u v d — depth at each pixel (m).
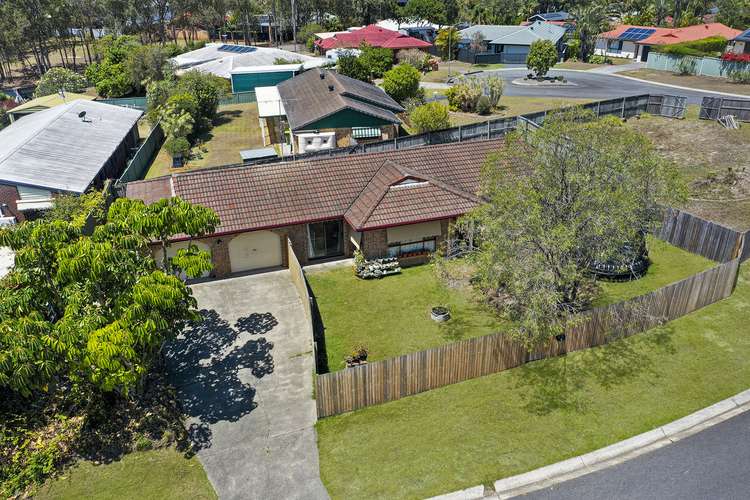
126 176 38.09
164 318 17.27
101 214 28.05
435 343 22.16
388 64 70.81
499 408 18.58
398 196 28.00
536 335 18.69
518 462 16.55
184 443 17.61
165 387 19.81
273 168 30.09
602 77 67.75
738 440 17.17
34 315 16.08
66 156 37.91
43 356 15.29
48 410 18.50
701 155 39.28
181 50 96.94
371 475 16.28
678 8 94.00
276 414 18.77
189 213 19.19
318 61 74.81
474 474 16.19
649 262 27.53
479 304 24.64
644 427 17.73
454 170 31.03
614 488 15.70
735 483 15.71
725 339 21.56
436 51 89.88
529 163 22.47
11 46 94.75
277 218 27.47
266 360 21.45
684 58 66.38
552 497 15.48
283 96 50.22
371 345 22.14
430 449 17.08
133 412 18.55
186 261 18.84
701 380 19.62
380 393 18.81
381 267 27.11
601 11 78.62
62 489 16.06
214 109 56.88
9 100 73.38
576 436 17.45
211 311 24.70
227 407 19.12
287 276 27.67
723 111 44.44
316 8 115.00
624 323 21.48
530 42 78.94
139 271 17.89
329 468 16.58
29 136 39.34
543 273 18.53
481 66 78.19
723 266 22.95
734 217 30.98
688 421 17.91
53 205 30.08
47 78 73.69
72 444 17.36
